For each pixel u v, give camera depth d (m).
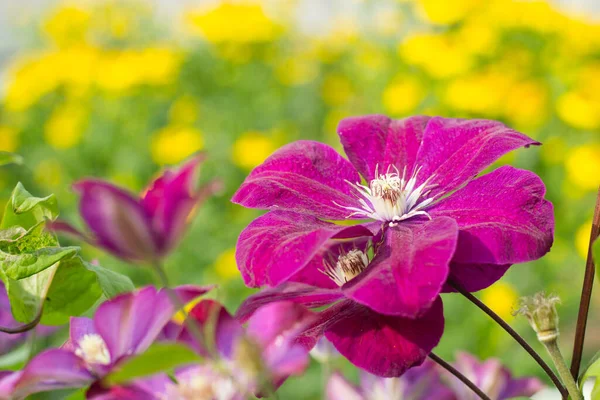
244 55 2.93
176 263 2.18
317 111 2.89
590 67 2.41
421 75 2.49
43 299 0.87
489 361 1.08
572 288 2.17
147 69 2.80
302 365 0.77
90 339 0.81
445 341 1.95
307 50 3.07
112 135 2.86
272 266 0.84
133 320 0.80
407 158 0.93
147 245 0.74
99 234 0.74
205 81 2.92
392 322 0.85
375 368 0.84
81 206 0.74
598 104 2.24
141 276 2.10
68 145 2.83
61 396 1.05
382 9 2.87
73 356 0.79
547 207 0.86
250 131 2.78
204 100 2.88
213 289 0.81
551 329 0.85
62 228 0.75
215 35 2.85
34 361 0.79
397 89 2.45
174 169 0.77
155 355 0.76
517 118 2.34
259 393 0.81
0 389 0.78
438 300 0.85
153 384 0.79
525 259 0.84
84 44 3.46
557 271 2.18
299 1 3.38
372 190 0.90
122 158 2.79
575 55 2.44
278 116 2.85
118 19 3.58
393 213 0.89
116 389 0.78
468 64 2.38
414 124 0.94
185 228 0.75
